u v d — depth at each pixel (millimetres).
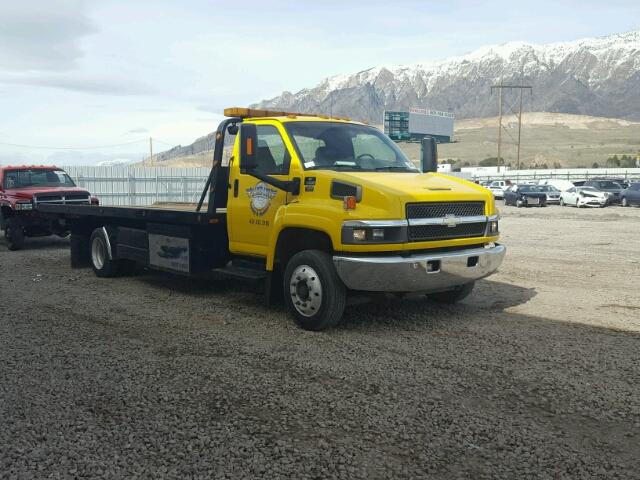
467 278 6738
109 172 33781
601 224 22469
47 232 15094
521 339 6250
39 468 3619
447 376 5125
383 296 6840
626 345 6012
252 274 7379
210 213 7797
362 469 3576
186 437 4012
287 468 3592
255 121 7547
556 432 4051
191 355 5793
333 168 6965
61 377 5188
